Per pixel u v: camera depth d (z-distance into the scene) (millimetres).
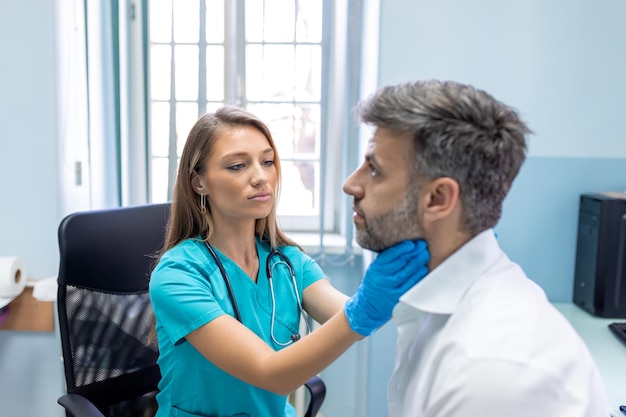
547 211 1840
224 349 971
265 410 1164
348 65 1843
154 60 1908
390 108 727
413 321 851
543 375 619
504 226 1854
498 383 622
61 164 1909
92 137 1940
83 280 1327
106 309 1368
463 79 1792
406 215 751
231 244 1177
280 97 1899
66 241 1299
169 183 1941
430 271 820
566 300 1874
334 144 1994
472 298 742
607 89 1784
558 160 1817
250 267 1224
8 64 1836
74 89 1888
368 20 1871
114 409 1381
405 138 724
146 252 1447
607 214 1636
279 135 1919
